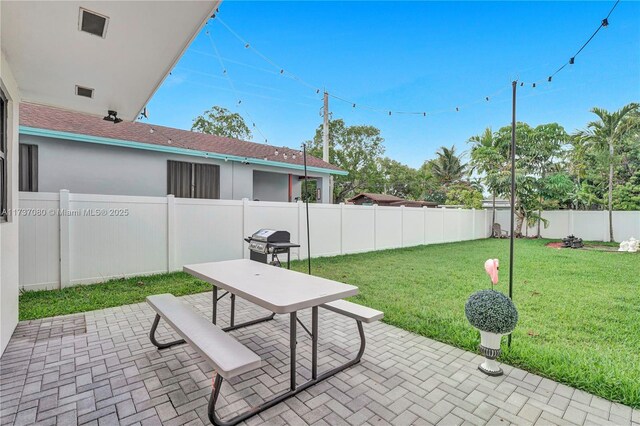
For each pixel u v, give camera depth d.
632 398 2.23
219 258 6.89
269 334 3.55
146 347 3.12
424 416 2.09
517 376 2.61
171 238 6.26
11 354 2.95
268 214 7.69
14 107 3.49
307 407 2.19
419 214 12.18
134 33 2.72
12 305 3.40
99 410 2.13
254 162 10.41
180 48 2.99
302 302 2.23
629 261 8.49
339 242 9.32
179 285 5.42
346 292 2.53
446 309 4.33
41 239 4.99
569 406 2.21
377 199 17.95
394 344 3.27
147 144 8.28
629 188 16.16
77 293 4.86
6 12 2.38
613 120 13.43
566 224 15.09
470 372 2.68
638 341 3.30
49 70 3.41
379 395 2.34
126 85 3.84
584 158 15.51
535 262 8.31
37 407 2.15
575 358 2.87
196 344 2.15
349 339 3.41
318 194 12.98
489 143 17.36
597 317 4.02
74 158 7.54
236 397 2.29
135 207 5.87
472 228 15.42
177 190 9.16
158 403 2.21
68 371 2.65
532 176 15.27
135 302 4.54
